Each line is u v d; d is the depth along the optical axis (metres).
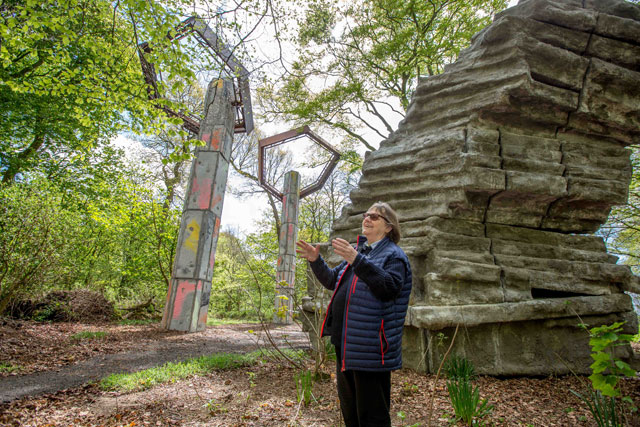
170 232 12.42
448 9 13.97
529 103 5.12
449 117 5.50
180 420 2.85
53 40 9.78
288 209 16.94
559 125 5.36
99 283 12.04
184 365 4.60
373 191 5.96
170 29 5.19
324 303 5.35
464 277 4.62
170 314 8.45
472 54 5.64
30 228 6.45
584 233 5.71
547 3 5.16
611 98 5.18
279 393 3.56
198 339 7.21
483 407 2.82
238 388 3.72
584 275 4.99
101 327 8.39
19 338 6.10
